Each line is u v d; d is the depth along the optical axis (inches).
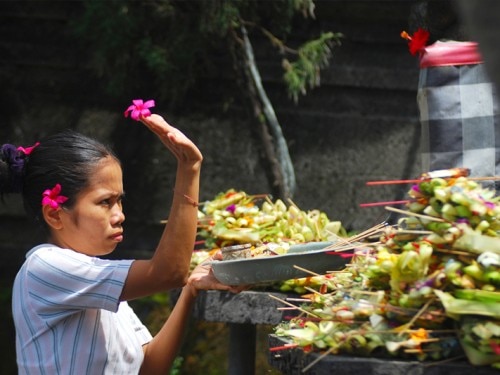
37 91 469.4
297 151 450.0
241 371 292.5
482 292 129.3
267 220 263.7
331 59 446.3
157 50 407.2
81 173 177.3
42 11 463.2
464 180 141.9
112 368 179.9
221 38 415.5
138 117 162.9
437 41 195.2
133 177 456.1
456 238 133.3
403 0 429.1
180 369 427.2
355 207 446.0
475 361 130.0
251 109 415.2
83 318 176.6
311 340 142.4
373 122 448.8
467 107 174.4
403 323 137.4
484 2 90.5
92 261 174.6
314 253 167.5
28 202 185.0
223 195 279.0
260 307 238.7
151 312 438.9
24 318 177.3
